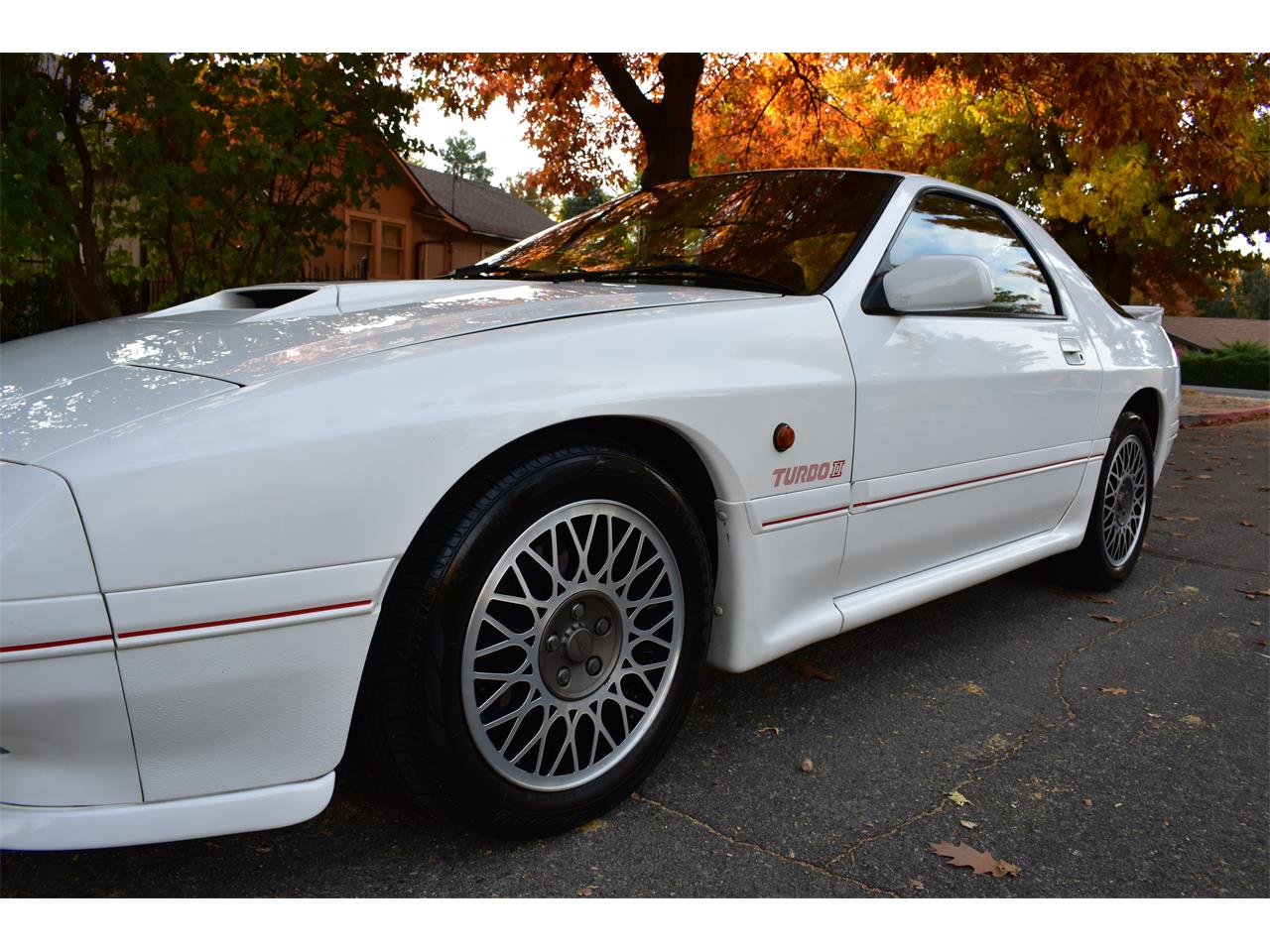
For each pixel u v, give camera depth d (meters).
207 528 1.45
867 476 2.45
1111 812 2.15
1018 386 3.00
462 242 24.55
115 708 1.44
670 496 2.00
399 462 1.60
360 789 2.12
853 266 2.54
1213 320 50.22
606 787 1.99
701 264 2.68
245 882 1.78
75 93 4.97
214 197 5.47
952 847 1.97
